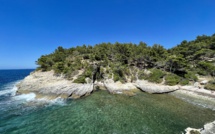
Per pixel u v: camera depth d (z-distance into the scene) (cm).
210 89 3450
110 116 2238
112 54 6366
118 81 4438
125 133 1714
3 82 6219
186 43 7550
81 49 7081
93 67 4747
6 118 2119
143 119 2109
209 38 7375
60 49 7412
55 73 4331
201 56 5797
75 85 3694
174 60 4666
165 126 1875
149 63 5947
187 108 2539
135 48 6378
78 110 2505
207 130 1623
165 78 4422
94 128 1847
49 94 3403
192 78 4231
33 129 1800
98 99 3228
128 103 2903
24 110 2469
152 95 3534
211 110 2425
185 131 1722
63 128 1839
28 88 3816
